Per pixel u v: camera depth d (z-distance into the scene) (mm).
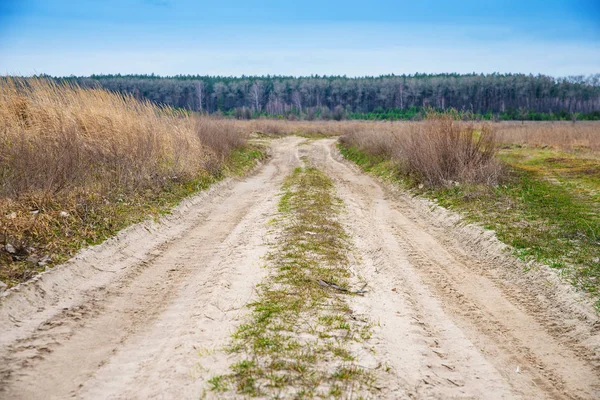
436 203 12289
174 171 13594
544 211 10336
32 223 7262
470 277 7473
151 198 11031
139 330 5344
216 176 16000
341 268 7457
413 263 8125
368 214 11914
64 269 6461
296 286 6457
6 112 11164
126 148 12516
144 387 4113
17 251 6516
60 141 10414
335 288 6547
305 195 13188
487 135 14953
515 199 11594
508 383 4574
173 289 6633
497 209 10719
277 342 4832
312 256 7820
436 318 6000
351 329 5316
